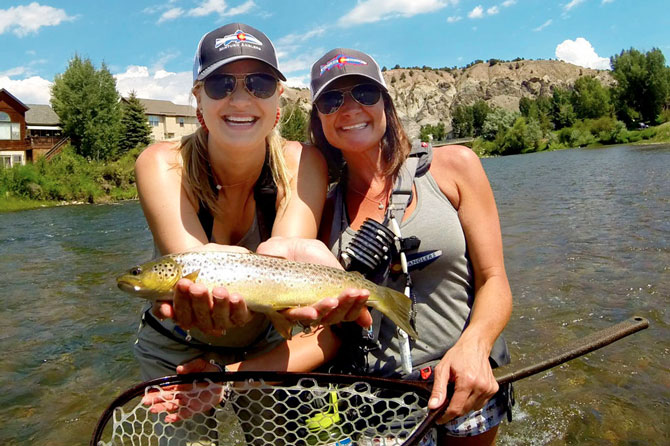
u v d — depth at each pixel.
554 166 14.00
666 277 2.96
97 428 0.92
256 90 1.01
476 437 1.08
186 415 1.04
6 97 18.58
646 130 27.70
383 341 1.10
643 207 5.38
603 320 2.43
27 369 2.40
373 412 1.01
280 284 0.95
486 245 1.08
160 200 1.05
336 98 1.08
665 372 1.91
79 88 19.80
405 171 1.12
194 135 1.10
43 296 3.66
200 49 1.04
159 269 0.91
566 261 3.48
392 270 1.09
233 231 1.17
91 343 2.70
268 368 1.12
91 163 17.03
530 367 1.01
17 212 11.91
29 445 1.76
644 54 32.53
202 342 1.19
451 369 0.94
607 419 1.66
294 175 1.12
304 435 1.11
